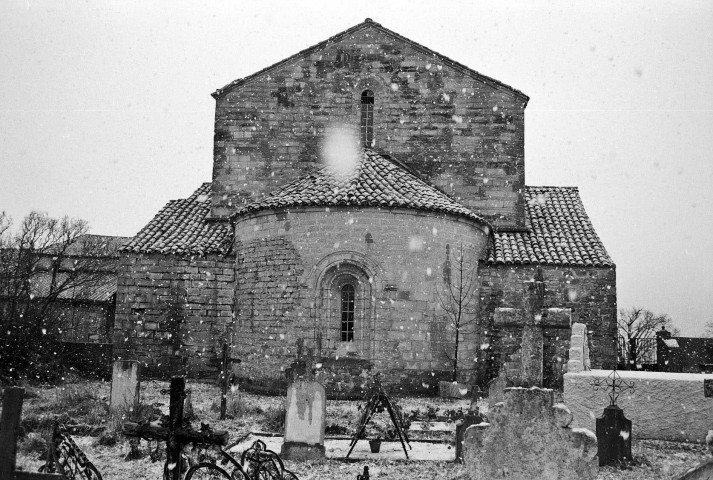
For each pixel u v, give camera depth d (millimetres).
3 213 37969
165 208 30312
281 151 28125
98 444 14117
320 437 13117
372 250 22156
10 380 23281
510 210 27578
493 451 8812
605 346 25609
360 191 22781
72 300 41844
